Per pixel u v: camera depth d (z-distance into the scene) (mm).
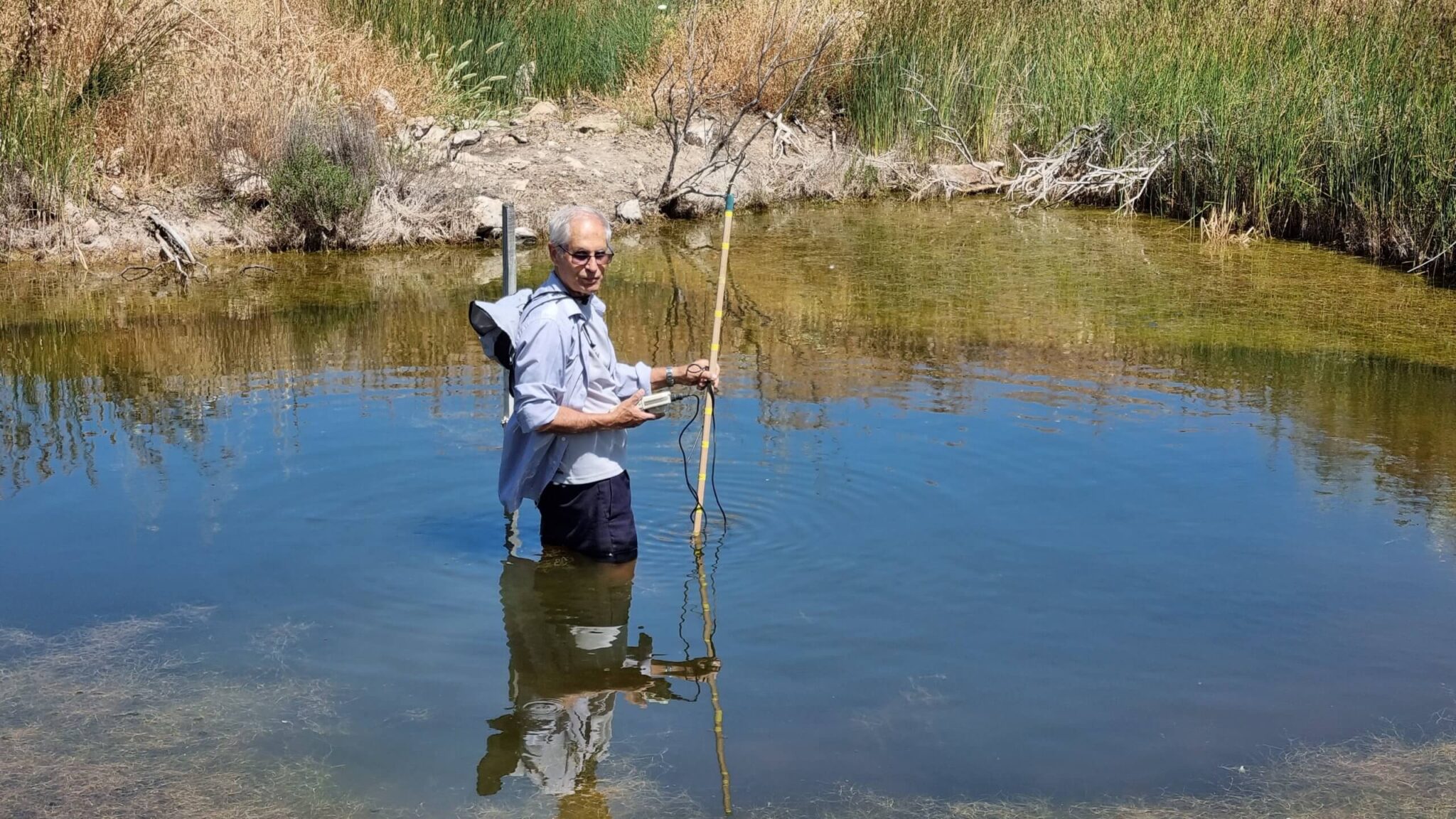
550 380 5043
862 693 4340
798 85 14133
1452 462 6520
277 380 7801
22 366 8086
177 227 11492
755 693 4348
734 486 6168
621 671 4500
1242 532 5641
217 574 5180
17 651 4562
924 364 8328
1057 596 5047
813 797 3762
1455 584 5152
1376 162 11773
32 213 11258
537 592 5094
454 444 6652
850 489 6121
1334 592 5082
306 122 12125
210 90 12422
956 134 15102
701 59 15047
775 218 13523
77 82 11906
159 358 8281
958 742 4043
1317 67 13266
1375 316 9633
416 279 10688
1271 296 10281
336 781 3838
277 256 11500
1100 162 14703
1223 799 3773
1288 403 7508
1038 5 15883
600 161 13688
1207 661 4551
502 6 15531
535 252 11812
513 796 3766
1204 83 13898
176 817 3660
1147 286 10625
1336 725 4160
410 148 12898
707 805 3717
